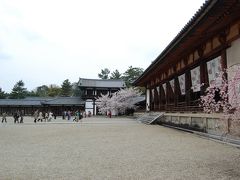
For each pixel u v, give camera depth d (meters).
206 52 18.02
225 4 11.16
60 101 70.81
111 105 63.50
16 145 12.16
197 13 12.57
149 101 41.22
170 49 19.88
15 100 73.06
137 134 17.27
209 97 8.36
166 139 14.39
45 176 6.56
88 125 27.55
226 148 11.09
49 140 14.08
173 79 27.55
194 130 18.70
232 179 6.29
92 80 74.00
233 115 7.52
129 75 88.31
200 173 6.86
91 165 7.82
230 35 14.42
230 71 8.00
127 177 6.47
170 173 6.86
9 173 6.87
